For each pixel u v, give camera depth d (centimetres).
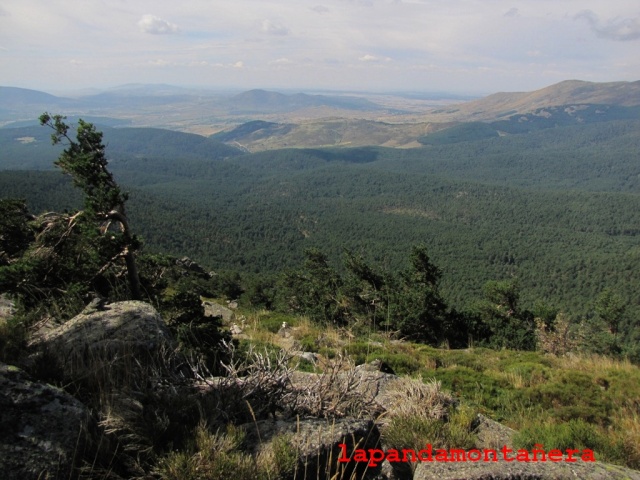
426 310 1673
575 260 13575
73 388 321
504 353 1211
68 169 935
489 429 441
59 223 911
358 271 2216
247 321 1437
